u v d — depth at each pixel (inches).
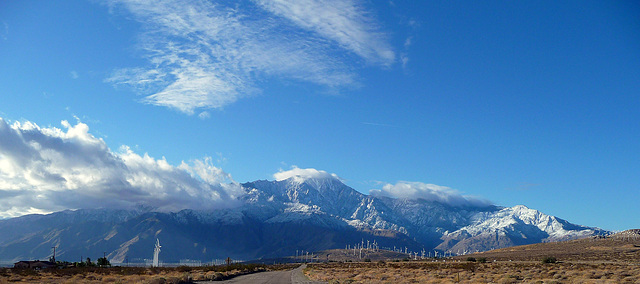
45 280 2901.1
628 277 2701.8
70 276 3344.0
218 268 5118.1
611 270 3570.4
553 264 5403.5
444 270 4252.0
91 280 2952.8
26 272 3939.5
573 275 3065.9
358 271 4471.0
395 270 4539.9
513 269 4202.8
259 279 3243.1
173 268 5132.9
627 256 7568.9
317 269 5433.1
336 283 2618.1
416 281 2721.5
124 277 3147.1
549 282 2443.4
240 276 3754.9
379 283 2610.7
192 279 2984.7
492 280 2723.9
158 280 2452.0
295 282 2896.2
